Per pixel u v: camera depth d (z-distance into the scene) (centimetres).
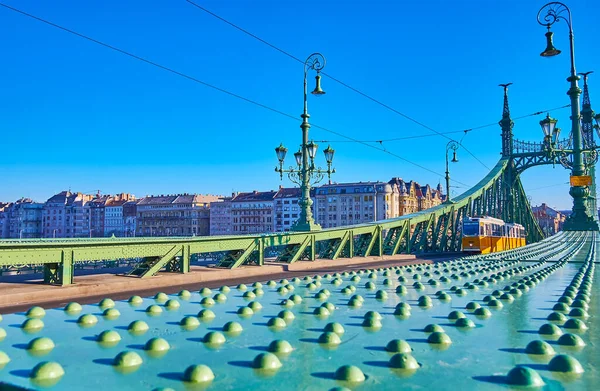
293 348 252
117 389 185
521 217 5078
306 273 1652
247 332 290
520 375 194
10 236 14838
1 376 201
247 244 1625
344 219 10750
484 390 187
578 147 2775
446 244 3341
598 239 2780
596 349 251
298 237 1859
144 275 1274
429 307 387
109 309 352
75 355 235
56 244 1052
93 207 14038
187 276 1355
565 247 1900
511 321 325
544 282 573
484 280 574
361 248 2356
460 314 334
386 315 349
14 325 311
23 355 235
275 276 1551
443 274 684
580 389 187
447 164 3384
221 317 342
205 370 199
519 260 991
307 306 391
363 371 212
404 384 194
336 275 657
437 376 205
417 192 11994
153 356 235
